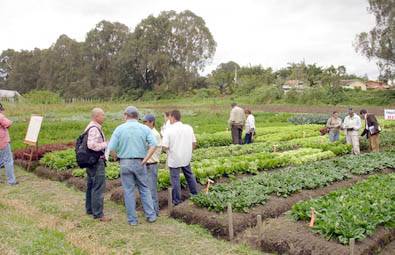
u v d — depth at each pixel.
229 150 17.91
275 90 64.44
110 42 101.44
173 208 9.95
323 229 7.75
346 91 63.12
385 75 60.22
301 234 7.88
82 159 9.21
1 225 8.20
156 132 10.18
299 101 60.28
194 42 94.38
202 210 9.52
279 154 16.48
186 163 10.42
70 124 28.36
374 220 7.99
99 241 8.20
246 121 21.23
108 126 28.44
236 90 80.81
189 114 43.44
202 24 93.88
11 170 13.08
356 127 18.58
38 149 16.73
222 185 10.93
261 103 62.91
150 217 9.44
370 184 10.90
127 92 93.69
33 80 119.50
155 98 87.75
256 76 83.75
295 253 7.49
